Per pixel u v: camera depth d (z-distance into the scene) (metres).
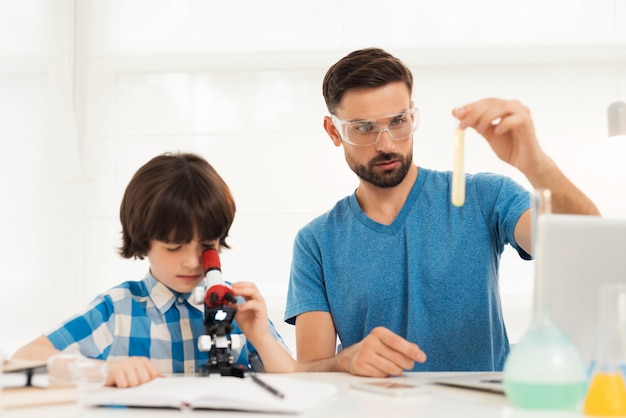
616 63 3.15
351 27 3.22
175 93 3.25
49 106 3.05
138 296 1.64
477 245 1.76
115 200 3.22
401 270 1.78
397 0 3.22
